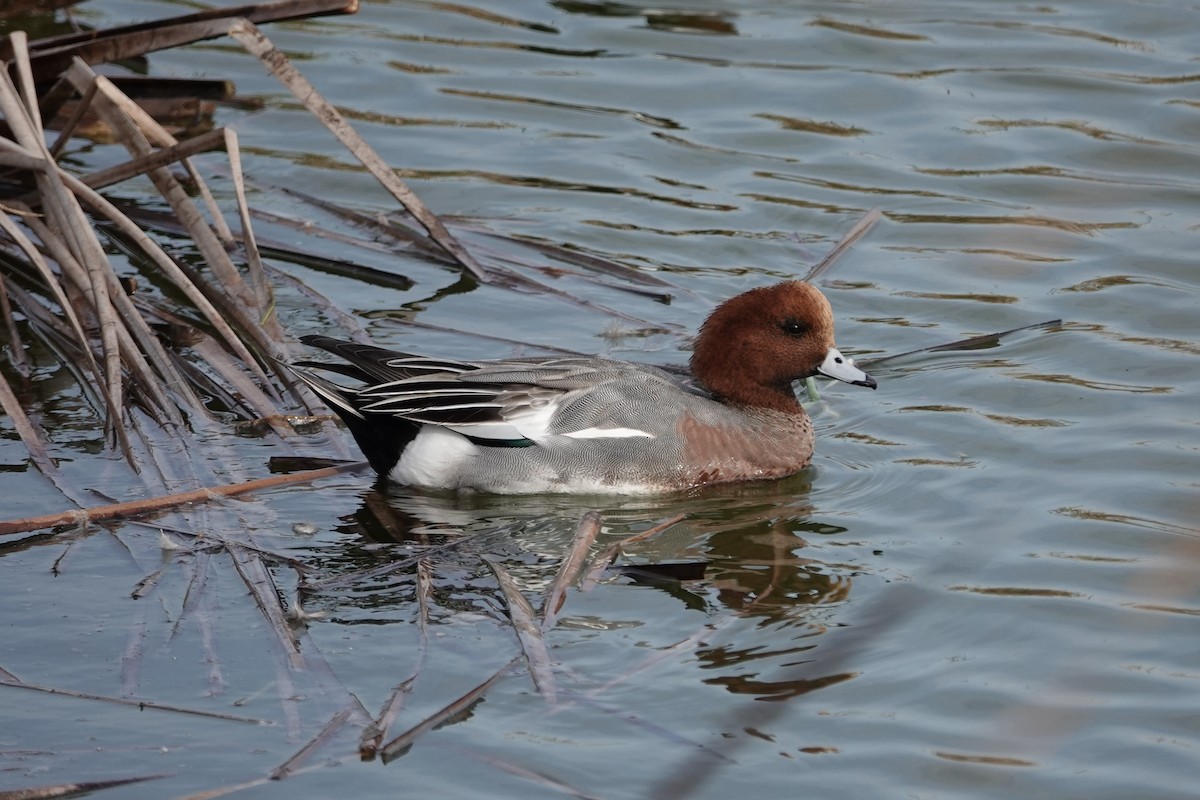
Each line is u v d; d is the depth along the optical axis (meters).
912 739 9.07
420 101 19.53
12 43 13.77
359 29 21.31
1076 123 18.91
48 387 13.38
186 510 11.69
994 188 17.69
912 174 18.02
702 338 13.56
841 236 16.91
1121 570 11.02
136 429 12.63
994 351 14.66
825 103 19.52
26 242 12.81
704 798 8.51
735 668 9.80
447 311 15.34
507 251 16.47
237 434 13.03
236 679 9.50
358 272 16.08
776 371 13.27
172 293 15.32
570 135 18.86
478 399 12.67
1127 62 20.14
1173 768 8.77
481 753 8.81
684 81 20.05
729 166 18.25
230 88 18.41
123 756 8.70
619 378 13.03
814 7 21.97
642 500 12.72
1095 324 15.06
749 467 12.92
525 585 10.91
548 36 21.25
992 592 10.77
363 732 8.97
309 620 10.22
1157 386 13.88
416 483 12.70
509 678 9.60
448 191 17.61
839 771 8.77
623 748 8.91
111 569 10.76
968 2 21.98
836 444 13.42
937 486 12.43
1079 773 8.76
